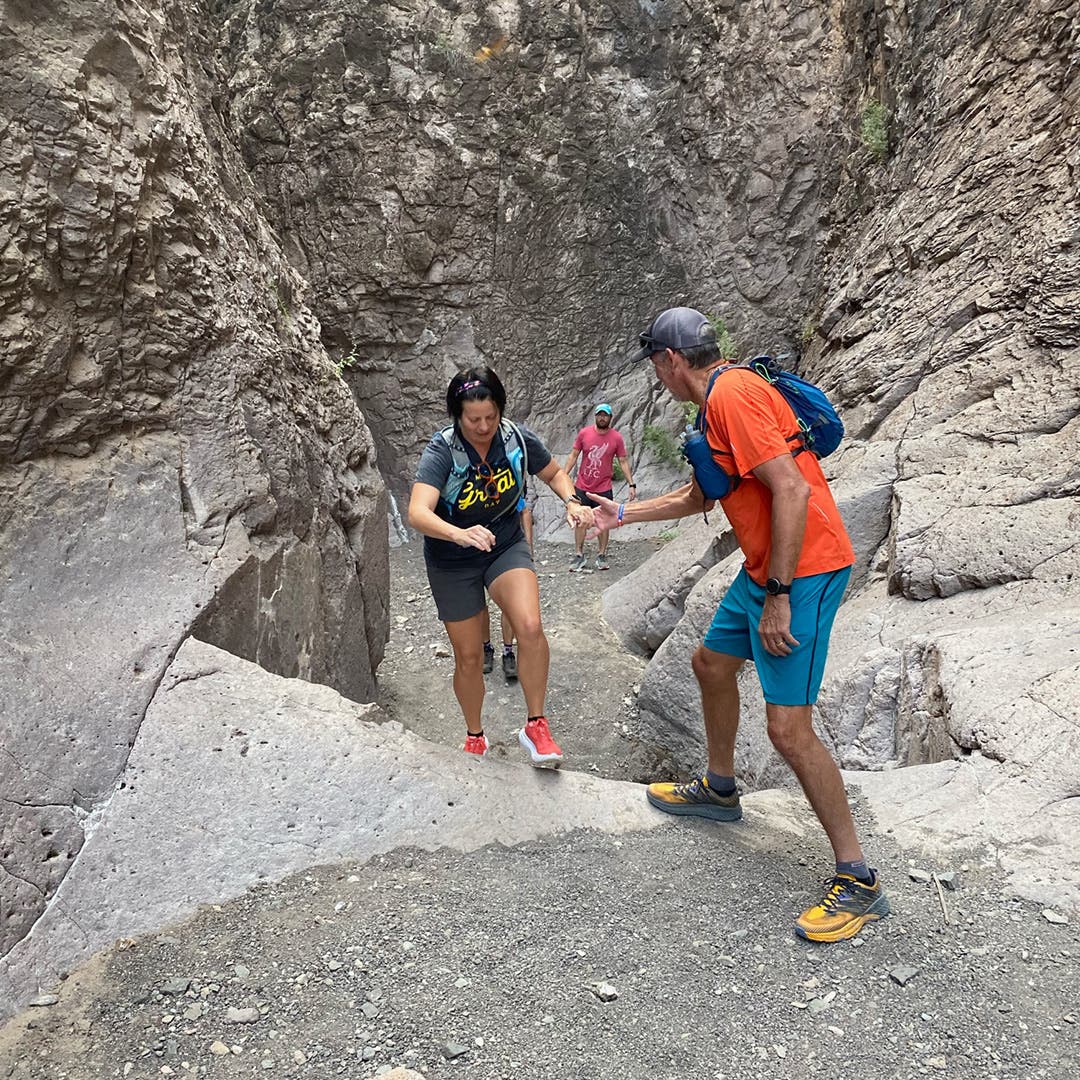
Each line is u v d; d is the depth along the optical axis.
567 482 3.54
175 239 4.27
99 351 3.79
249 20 10.71
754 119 11.16
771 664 2.68
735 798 3.38
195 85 5.46
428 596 9.03
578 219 11.27
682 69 11.16
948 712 3.82
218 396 4.42
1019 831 3.07
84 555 3.57
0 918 2.62
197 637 3.75
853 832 2.74
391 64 10.65
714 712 3.19
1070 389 5.64
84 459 3.75
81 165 3.60
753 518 2.72
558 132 11.05
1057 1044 2.23
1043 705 3.52
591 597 8.92
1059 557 4.68
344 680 5.43
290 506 4.78
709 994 2.45
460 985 2.49
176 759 3.18
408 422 11.32
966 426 6.06
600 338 11.61
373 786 3.24
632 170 11.30
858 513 6.16
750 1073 2.19
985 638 4.11
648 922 2.76
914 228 8.29
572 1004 2.41
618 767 6.16
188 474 4.12
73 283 3.64
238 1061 2.24
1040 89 7.38
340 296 11.01
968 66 8.36
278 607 4.48
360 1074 2.20
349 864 3.03
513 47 10.84
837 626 5.41
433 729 6.37
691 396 2.88
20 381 3.43
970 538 5.09
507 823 3.26
